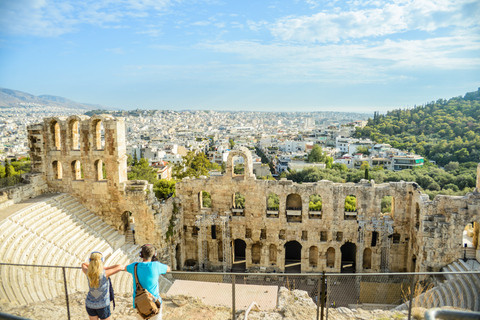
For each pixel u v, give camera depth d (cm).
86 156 5069
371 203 5253
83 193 5159
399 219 5284
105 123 4922
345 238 5375
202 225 5597
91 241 4525
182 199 5834
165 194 7431
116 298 2522
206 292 3409
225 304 3139
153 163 17688
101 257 1712
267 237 5578
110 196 5106
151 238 5131
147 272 1622
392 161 16038
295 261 6153
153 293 1630
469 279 3894
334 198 5325
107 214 5159
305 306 2605
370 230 5175
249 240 5622
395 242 5384
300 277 5478
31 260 3600
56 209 4688
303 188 5372
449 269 4516
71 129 5100
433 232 4628
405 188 5206
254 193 5512
